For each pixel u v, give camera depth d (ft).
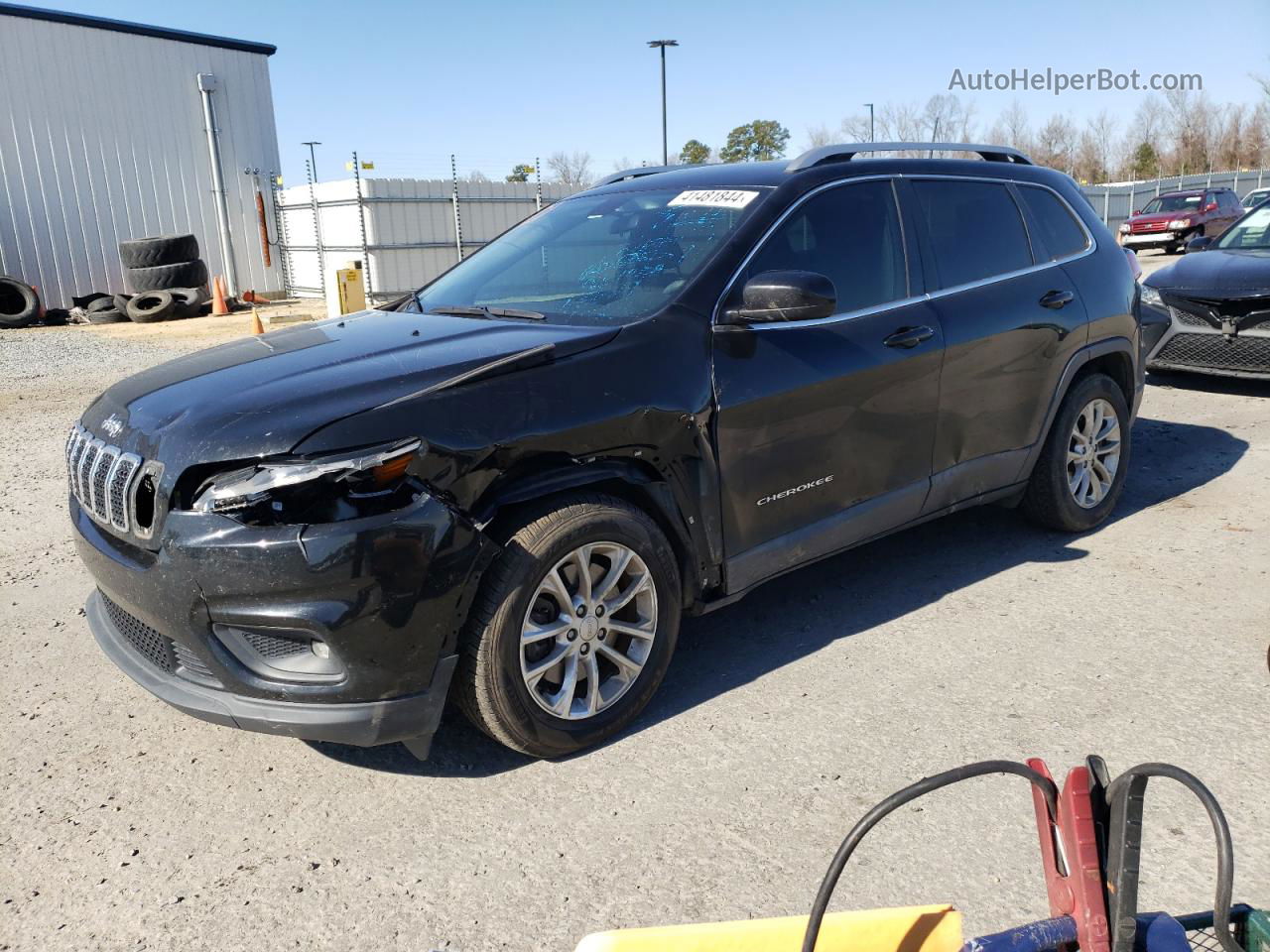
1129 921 4.56
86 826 9.35
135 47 66.54
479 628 9.32
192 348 47.57
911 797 4.91
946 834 8.83
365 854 8.84
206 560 8.61
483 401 9.38
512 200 71.87
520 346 10.23
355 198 65.67
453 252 69.51
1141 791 4.57
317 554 8.45
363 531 8.56
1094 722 10.59
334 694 8.86
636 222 12.95
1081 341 15.23
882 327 12.57
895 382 12.59
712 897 8.13
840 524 12.46
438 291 13.89
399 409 9.00
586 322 11.16
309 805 9.59
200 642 8.92
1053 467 15.46
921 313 13.07
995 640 12.65
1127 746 10.11
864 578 14.90
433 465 8.93
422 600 8.89
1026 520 16.49
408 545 8.74
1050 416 15.07
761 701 11.27
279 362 10.49
